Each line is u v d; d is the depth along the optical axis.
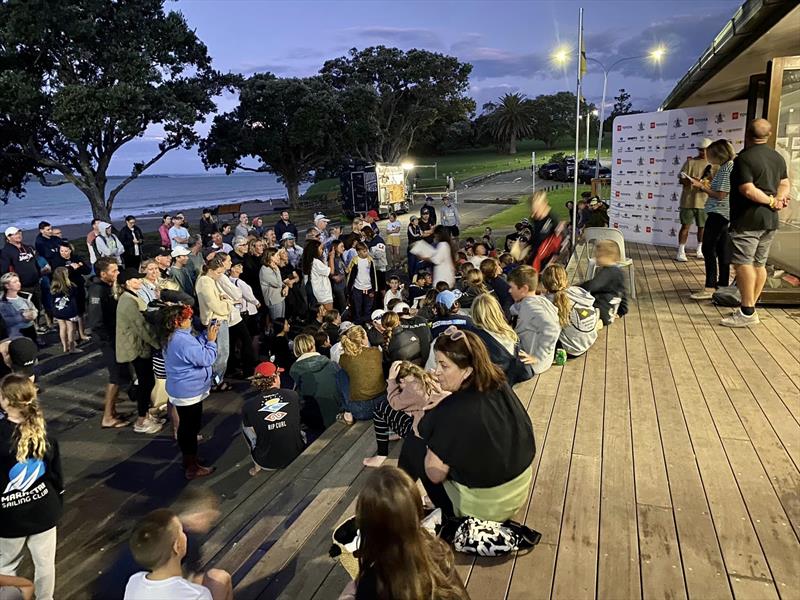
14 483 3.19
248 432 5.09
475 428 2.33
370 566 1.54
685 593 2.24
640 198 10.80
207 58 27.39
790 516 2.68
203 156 37.97
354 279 10.43
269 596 3.03
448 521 2.58
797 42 5.75
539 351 4.49
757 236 5.21
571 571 2.39
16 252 9.91
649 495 2.91
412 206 37.62
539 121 105.06
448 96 52.94
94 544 4.38
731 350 4.94
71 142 24.66
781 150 5.75
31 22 20.42
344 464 4.54
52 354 8.98
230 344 7.96
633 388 4.26
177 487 5.14
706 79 8.00
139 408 6.23
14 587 3.21
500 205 34.94
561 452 3.37
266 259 8.58
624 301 6.05
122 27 23.39
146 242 25.17
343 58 50.53
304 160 41.50
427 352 5.74
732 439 3.43
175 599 2.26
